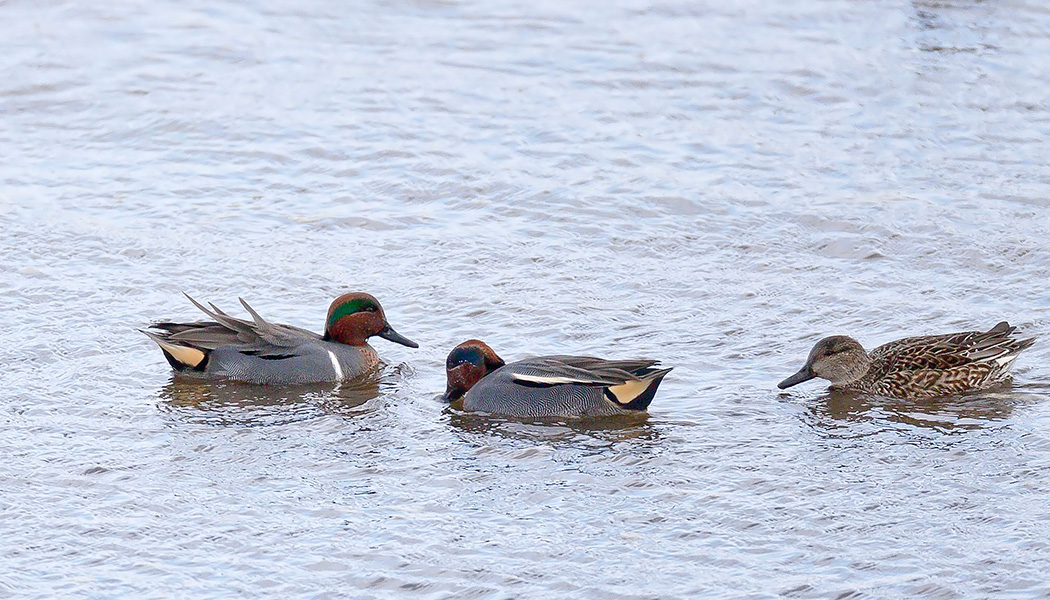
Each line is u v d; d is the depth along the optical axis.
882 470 12.03
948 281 17.23
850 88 24.53
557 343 15.45
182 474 11.98
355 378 14.73
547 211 19.58
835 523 10.96
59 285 16.81
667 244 18.47
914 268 17.67
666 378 14.48
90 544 10.62
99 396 13.84
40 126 22.72
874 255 18.11
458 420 13.48
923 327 15.85
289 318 16.17
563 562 10.38
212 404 13.81
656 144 22.09
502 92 24.27
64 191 20.12
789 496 11.51
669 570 10.23
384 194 20.22
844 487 11.66
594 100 23.95
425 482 11.89
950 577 10.02
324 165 21.25
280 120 22.88
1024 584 9.89
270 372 14.49
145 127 22.64
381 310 15.06
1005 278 17.30
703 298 16.73
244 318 16.11
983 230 18.73
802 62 25.64
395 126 22.64
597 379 13.42
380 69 25.27
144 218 19.16
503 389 13.63
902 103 23.88
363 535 10.82
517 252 18.17
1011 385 14.25
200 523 11.01
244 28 27.08
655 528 10.95
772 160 21.44
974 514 11.07
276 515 11.18
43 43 25.86
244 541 10.70
